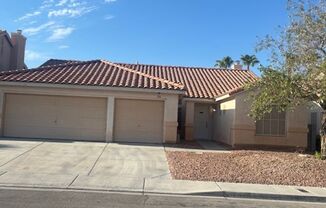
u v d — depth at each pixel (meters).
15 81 21.56
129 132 22.39
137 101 22.47
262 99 16.09
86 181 12.35
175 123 22.30
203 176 13.58
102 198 10.40
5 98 21.92
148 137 22.47
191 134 26.28
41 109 22.05
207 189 11.80
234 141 22.11
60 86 21.72
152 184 12.30
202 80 30.47
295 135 22.48
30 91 21.81
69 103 22.14
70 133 22.08
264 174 14.08
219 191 11.55
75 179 12.55
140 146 20.55
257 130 22.36
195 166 15.09
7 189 11.02
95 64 26.17
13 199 9.81
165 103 22.33
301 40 15.84
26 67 37.53
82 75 23.38
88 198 10.32
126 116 22.41
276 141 22.38
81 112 22.16
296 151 21.05
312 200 11.44
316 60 15.34
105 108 22.20
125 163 15.61
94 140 22.06
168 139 22.33
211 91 27.48
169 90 22.09
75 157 16.42
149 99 22.31
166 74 31.56
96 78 22.97
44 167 14.28
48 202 9.66
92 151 18.09
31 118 22.00
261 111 16.92
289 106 16.31
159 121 22.55
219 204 10.36
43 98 22.09
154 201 10.32
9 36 32.94
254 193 11.53
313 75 15.41
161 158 16.95
